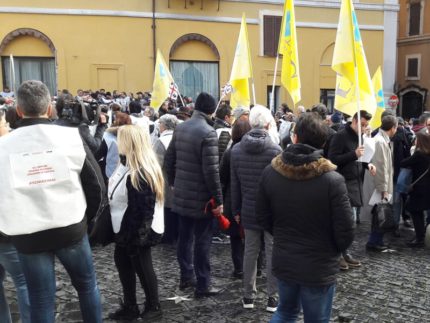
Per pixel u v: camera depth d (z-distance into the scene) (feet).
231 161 13.57
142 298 14.28
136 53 61.31
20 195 8.50
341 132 16.52
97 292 9.92
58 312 13.35
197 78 64.64
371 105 17.42
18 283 10.32
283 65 21.22
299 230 8.82
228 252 19.15
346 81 17.72
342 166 16.38
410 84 99.55
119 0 60.23
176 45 62.75
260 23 65.51
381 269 17.28
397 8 71.82
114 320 12.67
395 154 21.75
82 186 9.35
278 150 12.89
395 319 13.15
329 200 8.59
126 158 11.68
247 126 15.42
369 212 19.67
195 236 14.23
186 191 13.84
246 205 13.15
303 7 67.62
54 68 59.67
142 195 11.48
